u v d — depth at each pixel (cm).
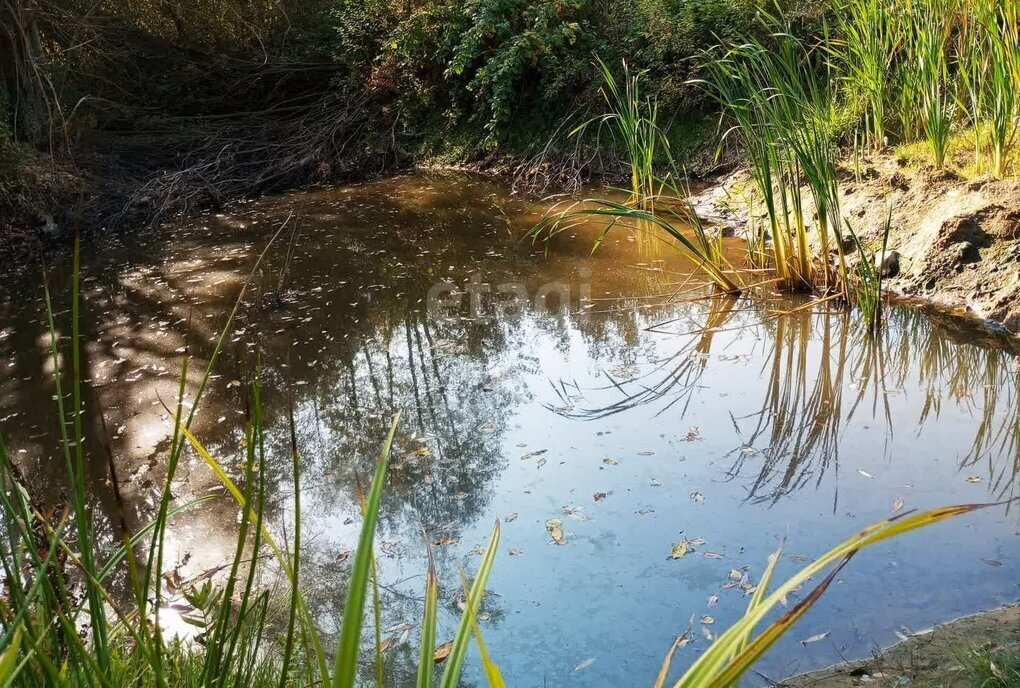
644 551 401
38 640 134
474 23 1286
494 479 474
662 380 582
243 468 504
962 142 811
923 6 811
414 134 1348
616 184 1103
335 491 477
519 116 1258
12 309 795
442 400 573
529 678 328
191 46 1403
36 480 501
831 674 308
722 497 441
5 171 998
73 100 1197
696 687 107
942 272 677
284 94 1436
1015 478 435
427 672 133
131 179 1143
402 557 414
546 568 395
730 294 722
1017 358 570
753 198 918
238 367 639
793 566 380
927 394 535
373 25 1405
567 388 580
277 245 945
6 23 1046
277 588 388
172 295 801
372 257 885
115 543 437
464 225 992
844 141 905
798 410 528
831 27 1004
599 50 1201
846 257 748
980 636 316
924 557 377
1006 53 732
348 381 607
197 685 202
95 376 635
